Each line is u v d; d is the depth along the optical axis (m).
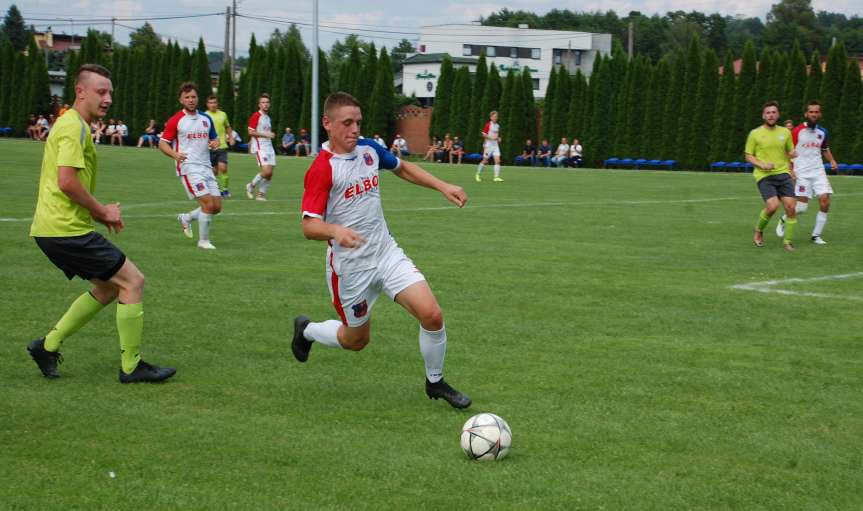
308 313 10.97
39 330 9.80
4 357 8.76
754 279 13.91
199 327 10.13
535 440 6.67
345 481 5.81
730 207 27.05
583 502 5.55
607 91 59.72
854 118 51.00
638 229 20.72
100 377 8.16
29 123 76.56
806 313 11.39
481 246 17.28
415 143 72.31
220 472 5.93
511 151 62.31
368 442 6.56
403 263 7.50
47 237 7.81
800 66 52.50
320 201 7.16
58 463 6.04
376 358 8.99
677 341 9.85
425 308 7.27
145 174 35.59
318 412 7.27
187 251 15.75
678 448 6.54
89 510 5.31
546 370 8.62
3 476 5.80
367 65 68.56
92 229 7.96
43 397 7.53
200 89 70.75
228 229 19.12
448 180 39.56
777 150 17.64
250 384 8.03
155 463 6.06
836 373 8.62
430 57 119.44
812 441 6.73
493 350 9.37
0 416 7.00
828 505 5.59
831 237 19.81
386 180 37.38
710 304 11.88
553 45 126.00
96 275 7.89
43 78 76.44
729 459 6.34
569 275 14.03
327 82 67.00
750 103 53.94
